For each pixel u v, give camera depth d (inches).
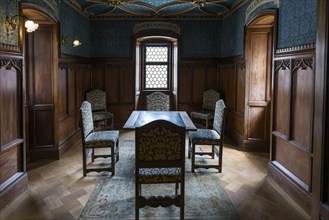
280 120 159.9
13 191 135.3
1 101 129.7
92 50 306.2
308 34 128.3
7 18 131.8
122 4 253.9
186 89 311.1
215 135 180.2
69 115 229.5
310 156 123.9
